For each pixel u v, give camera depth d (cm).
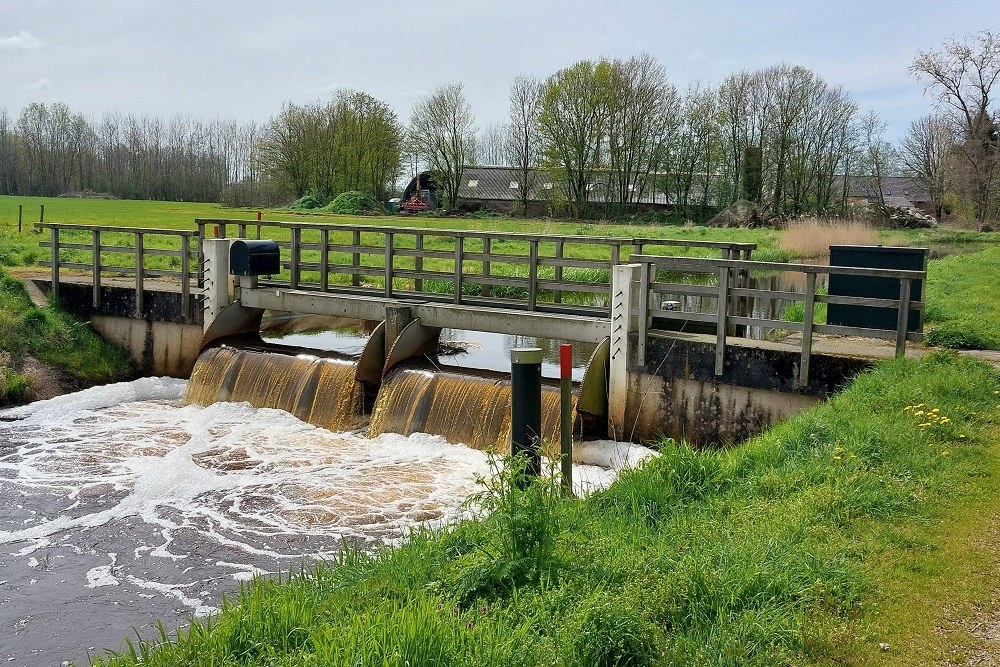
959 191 5575
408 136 7781
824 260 3559
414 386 1400
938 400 995
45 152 10081
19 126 10262
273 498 1131
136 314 1889
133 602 856
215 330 1733
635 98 6638
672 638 552
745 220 5603
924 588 617
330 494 1145
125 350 1920
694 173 6788
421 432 1358
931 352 1171
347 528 1034
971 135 5375
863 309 1273
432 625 533
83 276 2131
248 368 1596
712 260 1215
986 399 1010
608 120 6675
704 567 625
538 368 866
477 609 603
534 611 594
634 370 1305
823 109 6456
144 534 1022
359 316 1634
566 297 2339
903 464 836
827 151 6481
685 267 1241
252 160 8188
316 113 7988
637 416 1305
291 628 604
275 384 1555
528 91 7269
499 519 679
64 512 1088
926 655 537
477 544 712
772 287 2742
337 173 7950
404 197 8088
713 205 6731
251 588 838
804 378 1173
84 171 10038
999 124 5359
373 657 512
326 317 2134
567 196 6862
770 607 586
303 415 1495
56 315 1911
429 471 1227
